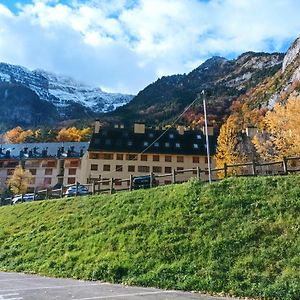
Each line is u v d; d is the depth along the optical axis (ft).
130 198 88.53
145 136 299.99
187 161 290.35
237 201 69.51
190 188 80.64
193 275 51.70
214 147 297.74
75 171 337.52
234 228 61.05
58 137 511.81
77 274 61.21
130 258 61.05
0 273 67.00
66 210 97.25
